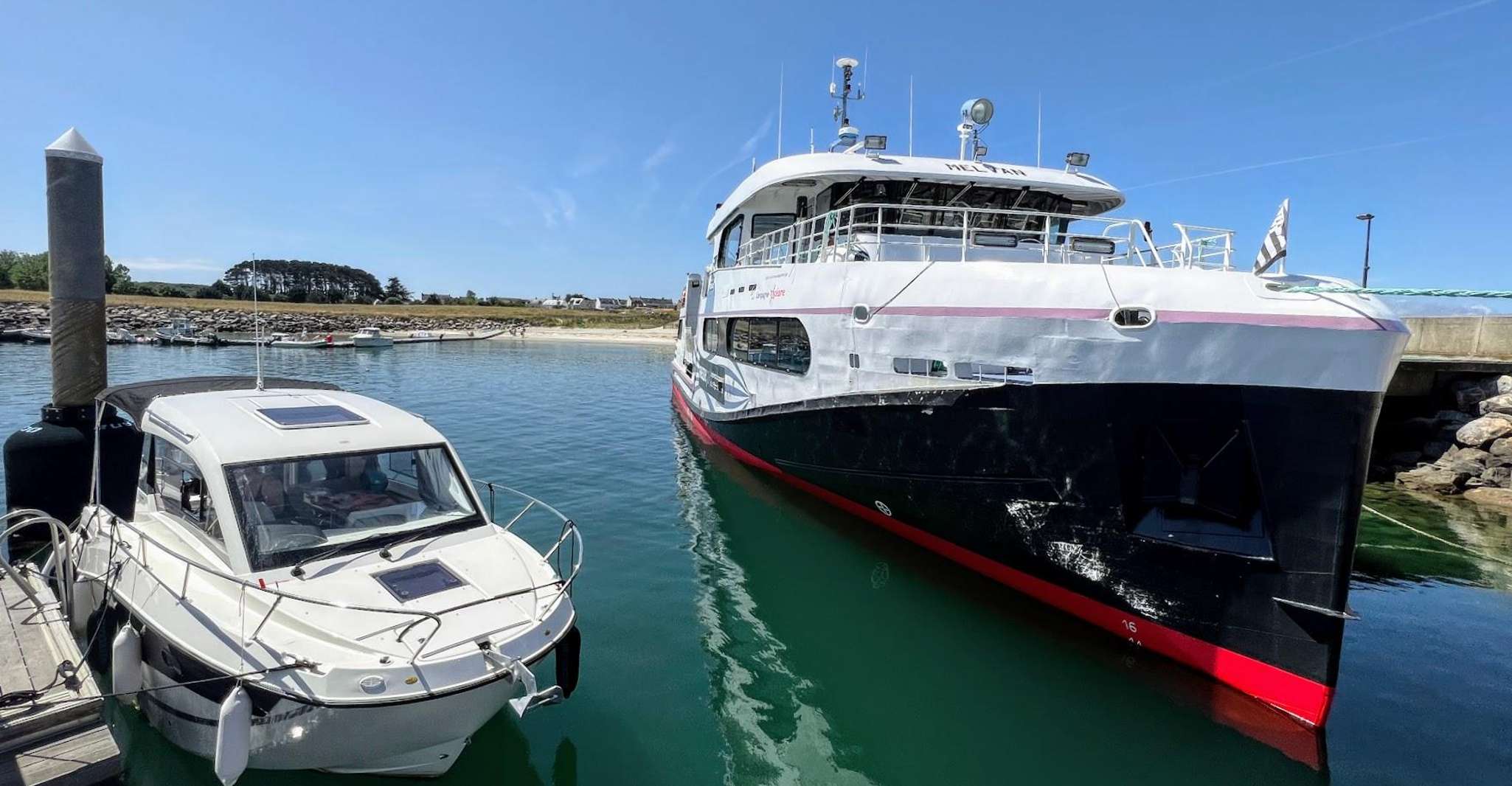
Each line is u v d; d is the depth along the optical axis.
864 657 7.12
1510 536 11.65
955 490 7.93
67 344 8.60
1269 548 6.12
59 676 4.52
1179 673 6.75
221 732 3.87
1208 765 5.57
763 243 13.25
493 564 5.04
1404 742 5.85
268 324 63.00
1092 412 6.69
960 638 7.51
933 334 7.85
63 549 6.12
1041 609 7.93
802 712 6.16
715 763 5.34
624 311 124.06
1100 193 10.98
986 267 7.44
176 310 62.12
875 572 9.20
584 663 6.64
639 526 10.77
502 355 48.59
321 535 4.82
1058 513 7.14
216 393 6.06
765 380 11.51
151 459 5.80
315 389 6.85
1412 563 10.34
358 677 3.86
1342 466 5.77
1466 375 16.11
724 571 9.11
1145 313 6.39
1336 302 5.78
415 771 4.50
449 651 4.11
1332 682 5.83
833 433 9.42
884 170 10.38
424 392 26.56
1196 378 6.22
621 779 5.08
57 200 8.47
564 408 23.48
